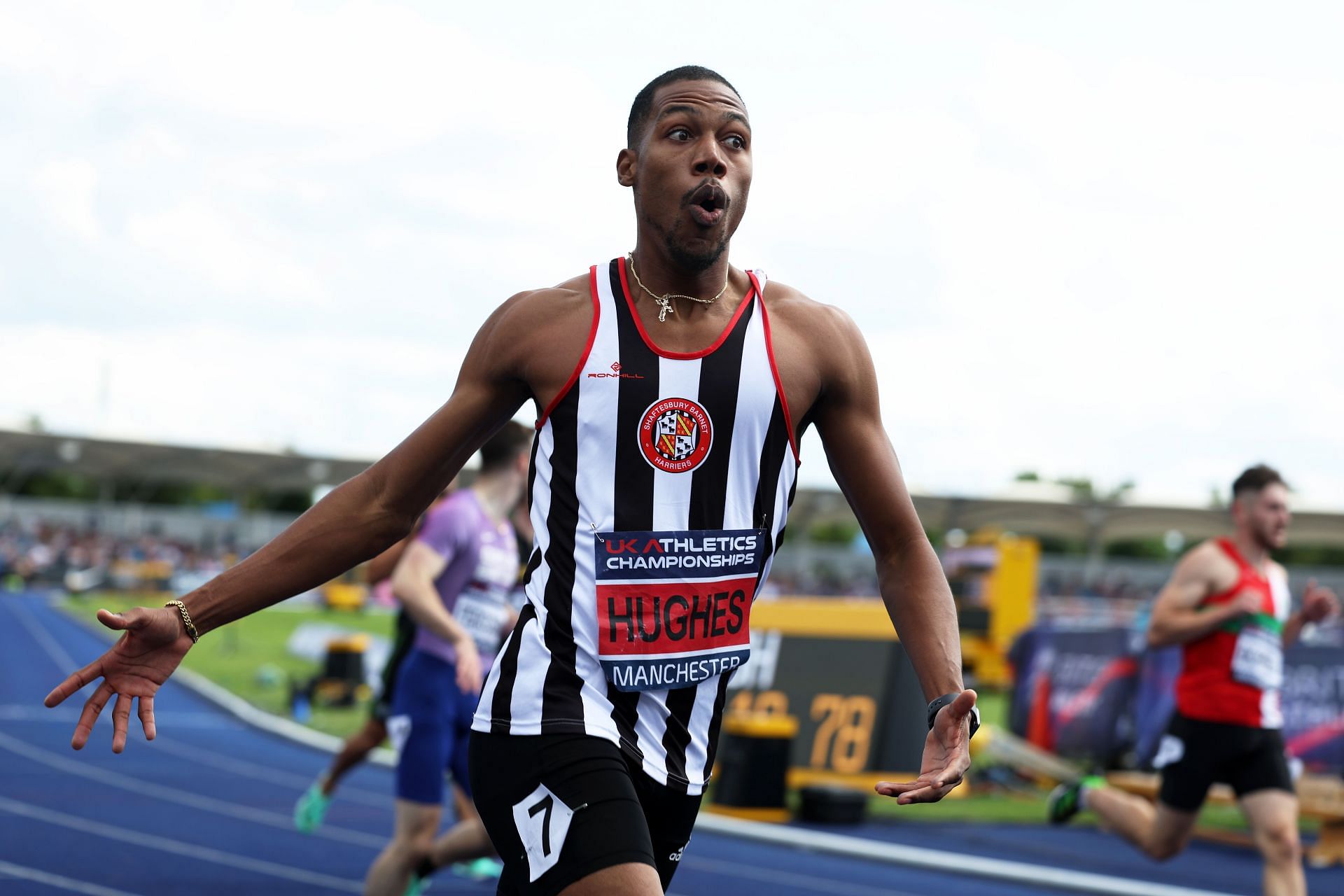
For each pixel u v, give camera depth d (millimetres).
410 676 11828
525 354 5516
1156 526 139375
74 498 192750
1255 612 12672
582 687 5402
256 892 15758
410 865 11727
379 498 5676
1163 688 26156
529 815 5352
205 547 158625
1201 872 19312
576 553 5438
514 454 12547
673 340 5477
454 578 12117
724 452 5465
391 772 27516
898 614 5703
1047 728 28234
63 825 19953
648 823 5445
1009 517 138750
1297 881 12477
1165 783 13422
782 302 5742
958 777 5062
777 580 139625
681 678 5480
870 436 5773
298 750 31062
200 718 37500
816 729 24641
